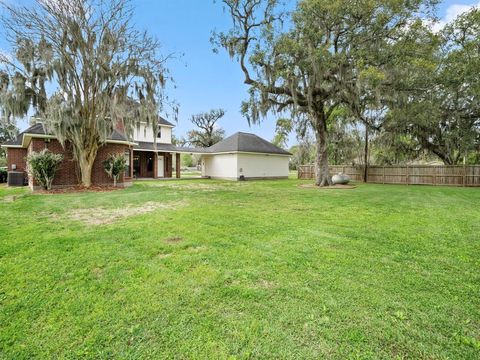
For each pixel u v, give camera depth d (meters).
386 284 2.70
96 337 1.94
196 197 9.31
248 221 5.46
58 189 11.15
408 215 6.15
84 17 9.76
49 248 3.75
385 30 10.84
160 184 15.32
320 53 10.02
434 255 3.52
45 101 9.85
